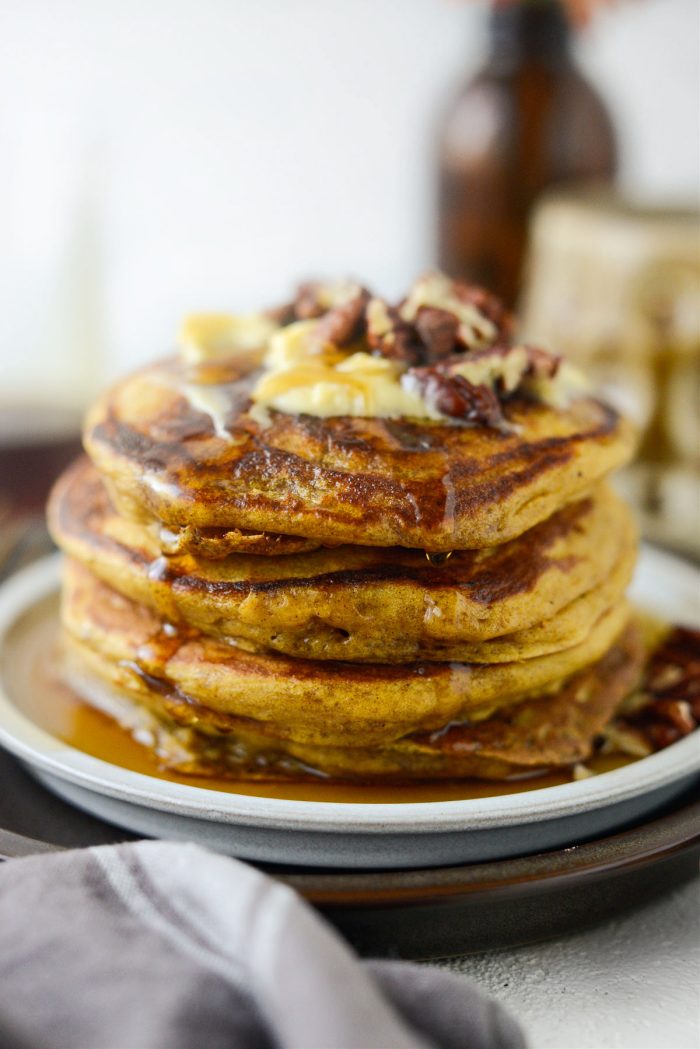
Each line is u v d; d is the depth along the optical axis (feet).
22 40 2.88
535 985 1.04
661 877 1.07
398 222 3.06
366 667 1.09
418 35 2.91
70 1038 0.90
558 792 1.06
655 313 1.91
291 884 1.00
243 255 3.08
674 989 1.04
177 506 1.07
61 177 2.95
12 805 1.13
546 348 1.24
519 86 2.07
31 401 2.23
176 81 2.95
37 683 1.26
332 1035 0.86
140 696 1.13
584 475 1.13
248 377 1.17
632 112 2.89
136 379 1.21
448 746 1.11
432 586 1.08
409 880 1.01
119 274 3.05
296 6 2.91
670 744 1.17
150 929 0.94
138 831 1.09
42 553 1.52
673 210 2.00
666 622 1.36
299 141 3.01
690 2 2.79
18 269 2.96
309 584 1.08
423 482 1.06
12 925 0.94
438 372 1.13
